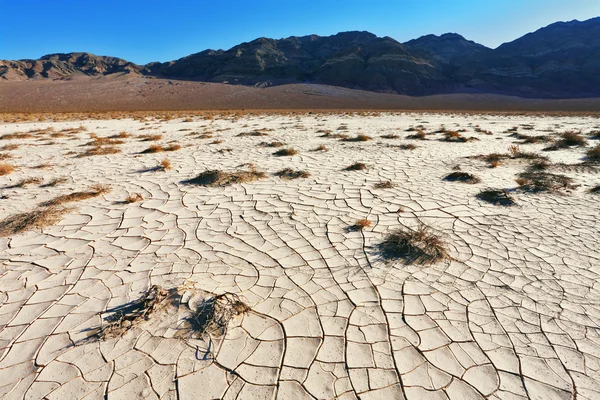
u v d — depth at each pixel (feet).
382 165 28.89
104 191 21.09
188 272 11.94
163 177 24.71
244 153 34.53
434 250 13.32
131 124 71.77
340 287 11.14
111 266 12.38
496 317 9.75
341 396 7.32
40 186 22.44
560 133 51.75
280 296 10.62
